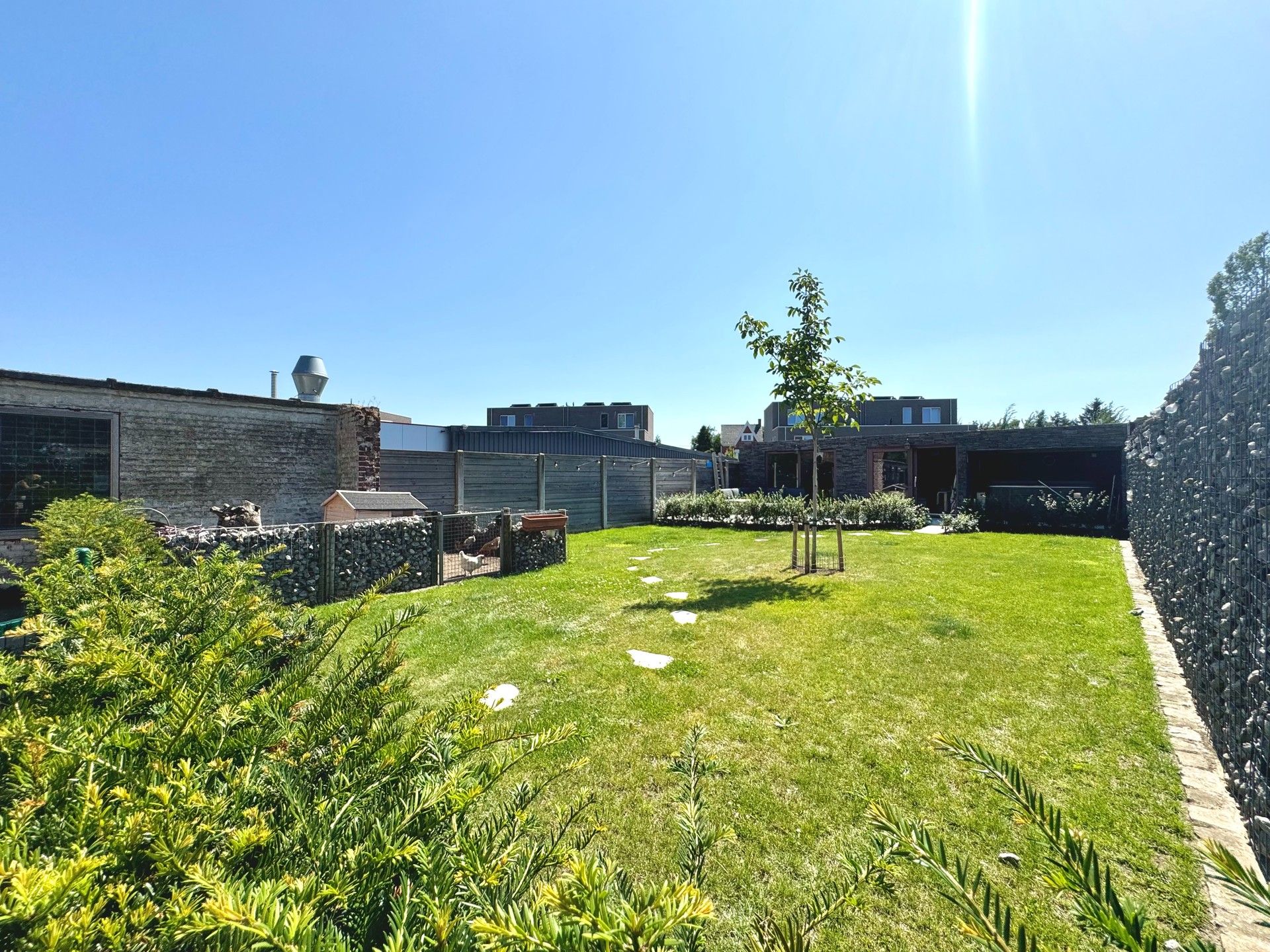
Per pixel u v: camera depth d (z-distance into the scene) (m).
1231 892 0.72
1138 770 2.43
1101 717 2.93
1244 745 2.10
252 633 1.43
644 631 4.64
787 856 1.93
